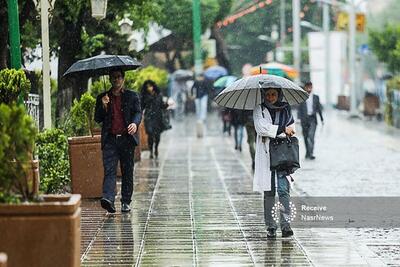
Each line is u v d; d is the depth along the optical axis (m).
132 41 48.19
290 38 133.62
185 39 79.75
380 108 98.31
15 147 16.91
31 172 18.05
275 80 24.81
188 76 112.00
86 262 21.66
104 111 28.64
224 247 23.59
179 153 57.75
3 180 16.83
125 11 44.09
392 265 21.30
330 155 54.91
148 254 22.64
